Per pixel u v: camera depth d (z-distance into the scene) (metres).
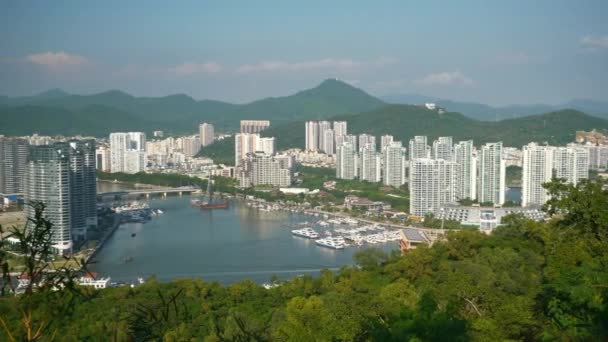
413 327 49.56
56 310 29.17
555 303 51.12
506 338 57.38
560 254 65.69
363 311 70.31
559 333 45.19
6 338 27.59
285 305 106.00
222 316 97.62
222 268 189.12
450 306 55.19
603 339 41.44
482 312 66.06
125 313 75.06
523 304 60.28
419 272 104.19
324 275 128.62
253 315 98.69
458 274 75.88
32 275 28.03
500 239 111.56
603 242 65.69
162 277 177.00
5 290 28.16
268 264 195.12
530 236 110.94
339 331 68.25
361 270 126.81
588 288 46.69
